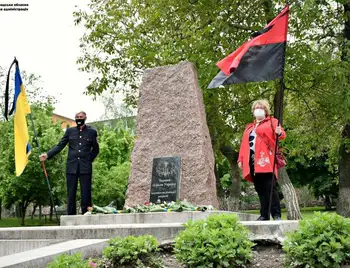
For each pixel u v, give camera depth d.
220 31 17.27
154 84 12.07
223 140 21.00
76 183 11.75
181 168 11.34
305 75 17.38
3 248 9.25
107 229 8.58
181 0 17.97
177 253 6.58
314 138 21.55
